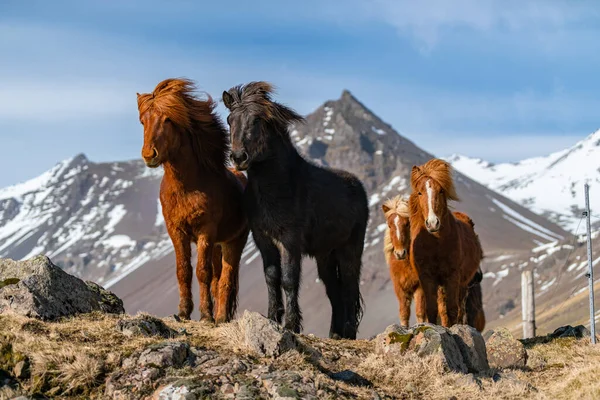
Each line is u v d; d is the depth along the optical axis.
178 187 13.87
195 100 14.38
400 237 17.78
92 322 11.97
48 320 11.84
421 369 11.57
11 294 11.94
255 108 13.71
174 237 14.11
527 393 11.40
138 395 9.65
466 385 11.27
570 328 16.39
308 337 13.08
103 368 10.23
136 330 11.42
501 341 13.47
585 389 11.15
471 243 17.28
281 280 14.04
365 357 12.30
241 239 15.12
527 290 23.72
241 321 11.62
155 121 13.72
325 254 15.51
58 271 12.67
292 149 14.51
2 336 10.62
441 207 14.98
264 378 9.90
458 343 12.43
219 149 14.62
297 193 14.11
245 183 16.58
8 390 9.75
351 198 15.86
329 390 9.95
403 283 19.14
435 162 15.41
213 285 15.21
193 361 10.41
